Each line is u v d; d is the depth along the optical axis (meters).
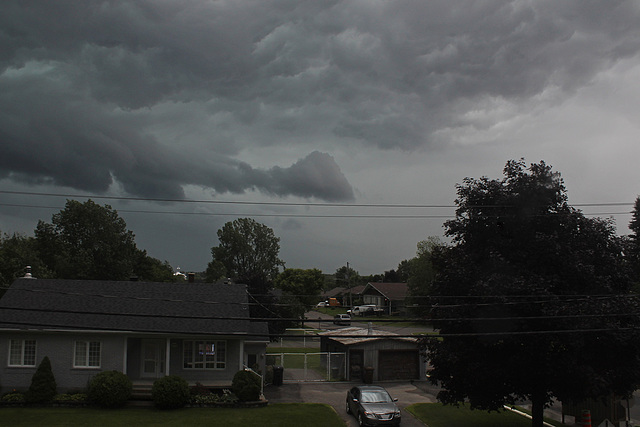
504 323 19.89
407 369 36.88
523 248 21.58
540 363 19.67
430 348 22.67
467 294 21.52
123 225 71.50
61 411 25.53
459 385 22.00
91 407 26.52
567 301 19.55
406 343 37.06
